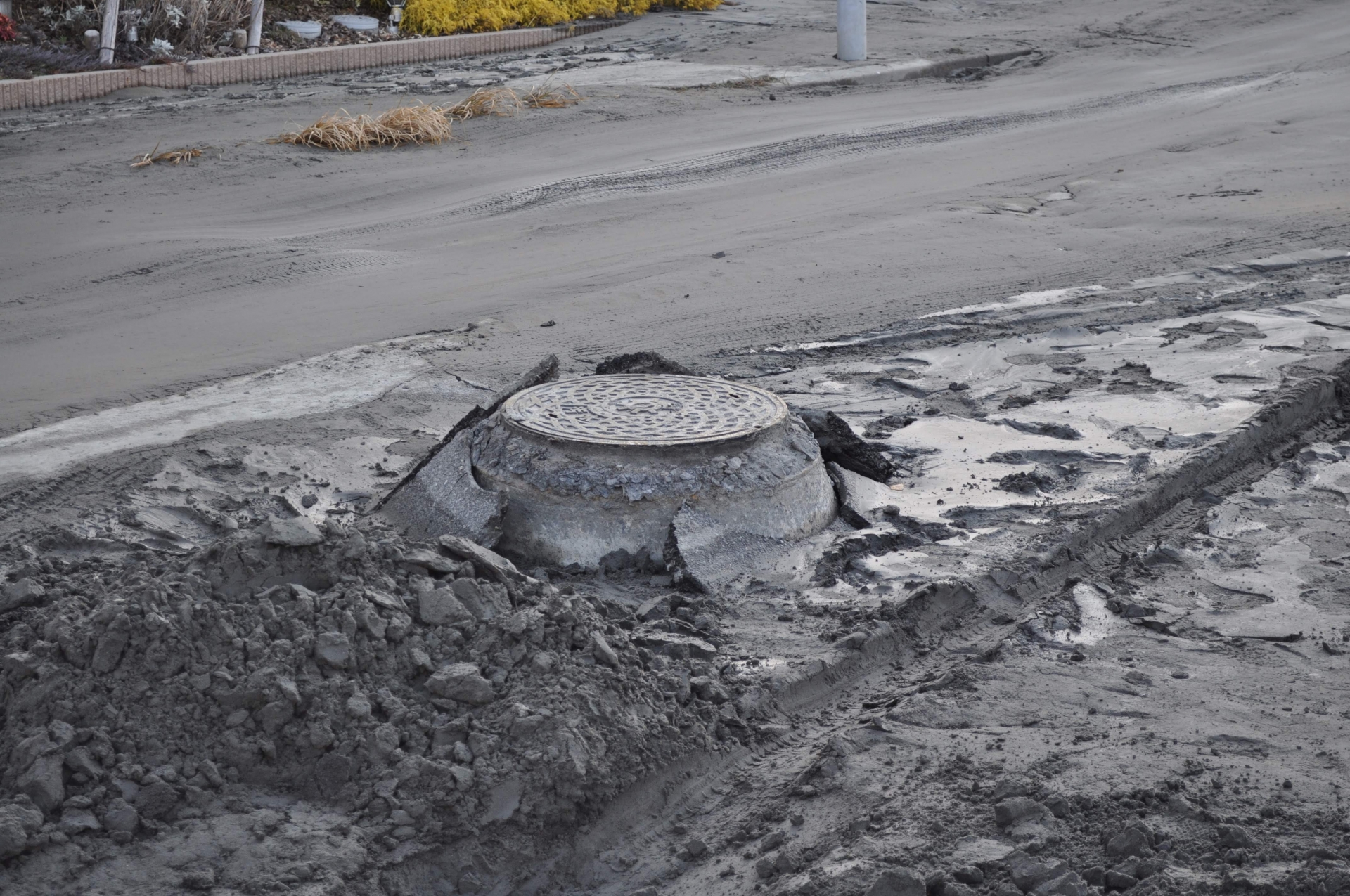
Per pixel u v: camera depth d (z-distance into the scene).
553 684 4.50
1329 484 7.05
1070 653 5.29
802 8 33.41
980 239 13.12
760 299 11.13
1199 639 5.38
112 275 11.97
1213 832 3.90
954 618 5.70
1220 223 13.53
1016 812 4.03
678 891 3.99
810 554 6.19
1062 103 21.58
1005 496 6.84
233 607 4.62
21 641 4.69
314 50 24.50
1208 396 8.31
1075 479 7.04
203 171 16.53
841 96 22.80
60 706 4.24
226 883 3.78
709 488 6.12
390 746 4.27
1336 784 4.18
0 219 14.10
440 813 4.10
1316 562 6.09
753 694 4.96
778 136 18.94
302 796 4.21
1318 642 5.30
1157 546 6.25
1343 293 10.75
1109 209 14.36
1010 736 4.59
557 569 6.09
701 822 4.33
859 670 5.29
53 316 10.71
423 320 10.62
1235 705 4.80
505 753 4.25
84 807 3.96
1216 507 6.75
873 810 4.16
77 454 7.51
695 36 28.92
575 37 29.36
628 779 4.34
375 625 4.64
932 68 25.38
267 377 9.09
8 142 17.81
